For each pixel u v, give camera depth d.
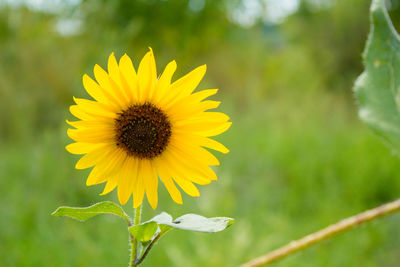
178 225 1.32
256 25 10.55
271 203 5.39
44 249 3.64
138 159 1.76
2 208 4.39
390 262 4.41
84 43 7.99
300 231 4.62
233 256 3.63
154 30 9.09
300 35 16.48
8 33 7.89
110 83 1.64
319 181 6.20
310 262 3.98
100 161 1.72
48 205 4.43
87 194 4.80
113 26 8.09
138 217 1.56
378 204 5.68
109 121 1.71
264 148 6.95
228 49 11.40
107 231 3.90
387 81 1.48
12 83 7.77
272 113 9.10
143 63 1.63
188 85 1.71
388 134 1.44
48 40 8.05
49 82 8.11
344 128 8.36
